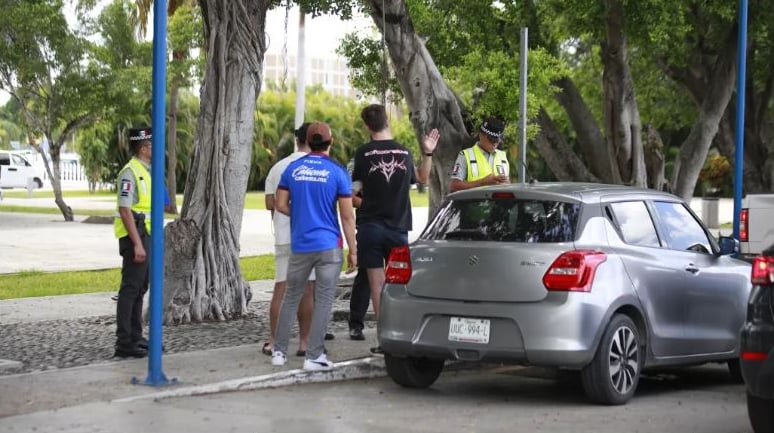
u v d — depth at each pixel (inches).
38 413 312.8
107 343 454.3
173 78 1598.2
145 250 410.0
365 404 349.7
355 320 463.2
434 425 317.4
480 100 627.8
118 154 2581.2
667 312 371.9
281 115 2950.3
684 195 938.1
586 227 351.9
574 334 333.4
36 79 1427.2
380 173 412.2
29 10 1357.0
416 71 601.3
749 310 286.5
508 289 340.5
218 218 532.4
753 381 282.4
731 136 1093.8
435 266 354.0
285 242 414.6
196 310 519.5
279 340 393.1
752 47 975.0
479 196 368.2
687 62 1011.3
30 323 518.3
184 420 311.9
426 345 351.6
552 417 332.5
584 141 909.8
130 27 1469.0
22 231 1256.2
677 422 326.6
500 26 823.7
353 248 384.2
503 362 342.3
